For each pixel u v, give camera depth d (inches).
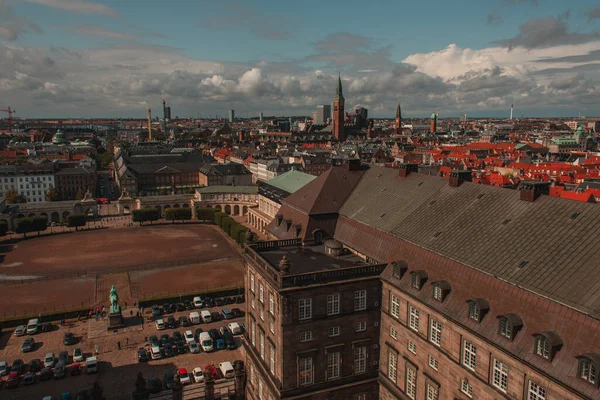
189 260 6884.8
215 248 7603.4
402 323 2829.7
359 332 3004.4
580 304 1900.8
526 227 2460.6
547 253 2230.6
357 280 2923.2
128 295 5442.9
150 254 7244.1
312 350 2856.8
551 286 2059.5
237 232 7805.1
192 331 4419.3
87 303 5221.5
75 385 3533.5
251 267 3371.1
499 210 2711.6
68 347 4151.1
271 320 2989.7
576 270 2049.7
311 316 2854.3
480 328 2255.2
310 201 3912.4
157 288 5674.2
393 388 2928.2
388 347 2965.1
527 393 2026.3
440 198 3184.1
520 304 2128.4
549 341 1905.8
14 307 5103.3
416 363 2731.3
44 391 3462.1
